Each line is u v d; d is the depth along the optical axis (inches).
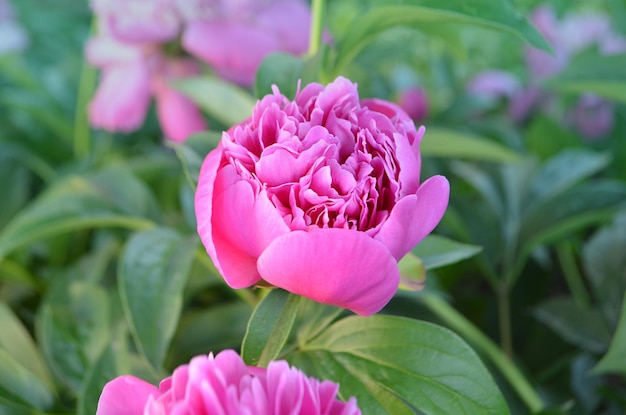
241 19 33.2
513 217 31.6
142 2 32.4
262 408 17.6
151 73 34.3
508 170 33.0
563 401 29.4
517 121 44.2
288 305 20.9
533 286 32.6
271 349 20.6
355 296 19.6
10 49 40.7
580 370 29.2
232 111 28.6
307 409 17.9
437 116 40.4
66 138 40.1
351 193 19.6
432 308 29.2
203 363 17.6
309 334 23.0
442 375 21.8
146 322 24.6
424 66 50.2
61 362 26.9
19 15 51.5
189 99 34.4
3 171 36.8
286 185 19.6
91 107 35.2
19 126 39.9
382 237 19.3
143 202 29.4
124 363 24.9
